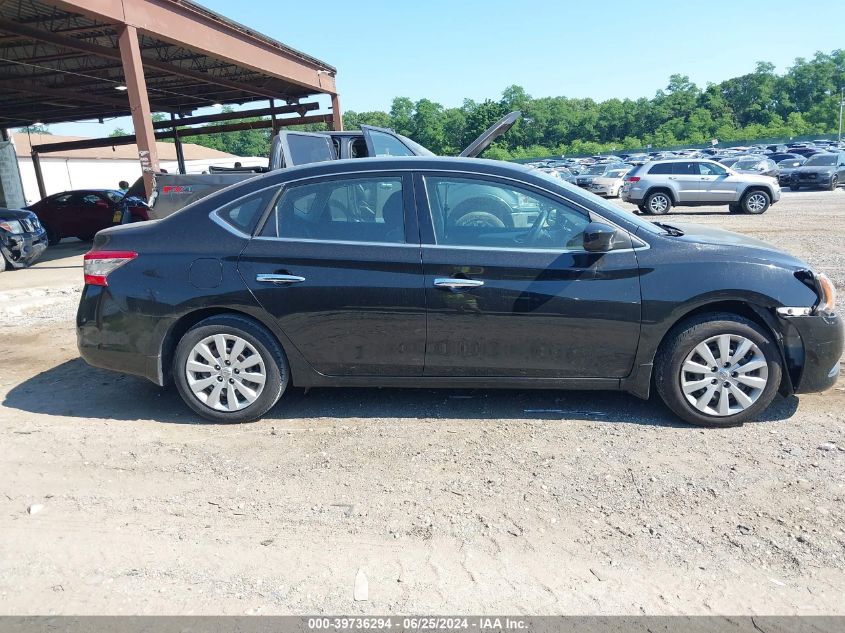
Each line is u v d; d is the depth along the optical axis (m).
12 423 4.40
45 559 2.88
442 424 4.27
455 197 4.18
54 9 12.67
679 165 19.94
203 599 2.60
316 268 4.12
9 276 11.89
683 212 21.05
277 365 4.25
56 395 4.97
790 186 29.50
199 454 3.89
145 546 2.97
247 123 27.31
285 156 7.56
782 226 14.98
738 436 3.98
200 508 3.29
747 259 4.00
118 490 3.48
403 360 4.19
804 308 3.95
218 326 4.21
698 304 3.95
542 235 4.12
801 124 108.12
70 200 18.41
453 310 4.05
